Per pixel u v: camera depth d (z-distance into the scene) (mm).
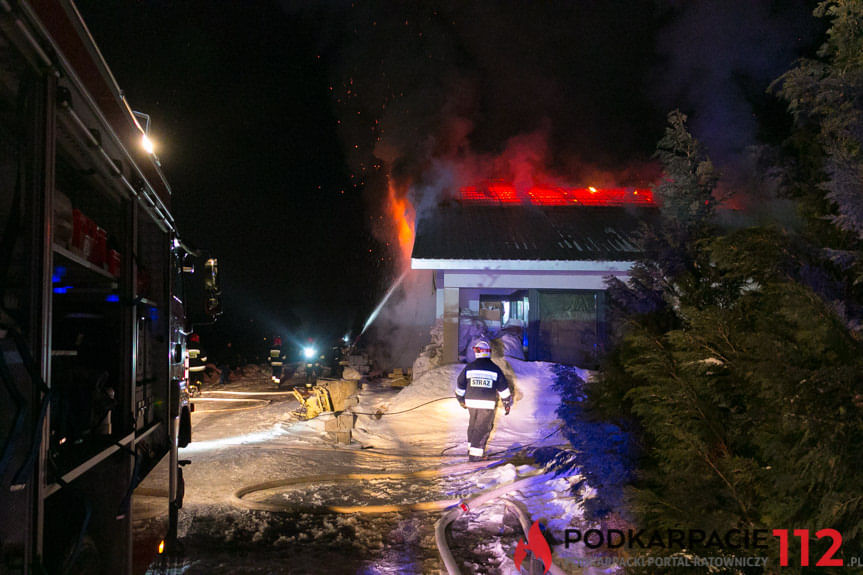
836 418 2197
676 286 4035
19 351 1928
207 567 4598
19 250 2033
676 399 3033
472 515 5660
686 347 3195
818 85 2705
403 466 8164
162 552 4230
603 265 14422
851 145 2688
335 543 5133
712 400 3080
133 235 3420
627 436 3859
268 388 19609
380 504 6309
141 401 3781
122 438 3057
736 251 2949
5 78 2039
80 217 2787
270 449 9078
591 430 4031
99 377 3057
